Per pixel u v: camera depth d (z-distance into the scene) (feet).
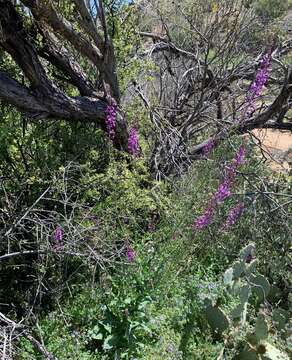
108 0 19.17
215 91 21.88
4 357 10.88
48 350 13.26
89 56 16.42
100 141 17.75
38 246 13.97
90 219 15.48
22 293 14.94
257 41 23.59
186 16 21.88
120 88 19.45
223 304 16.52
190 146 22.95
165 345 14.33
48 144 16.74
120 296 14.44
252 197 19.43
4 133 15.38
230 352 14.74
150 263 15.42
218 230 18.08
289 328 15.99
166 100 23.70
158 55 24.56
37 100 15.67
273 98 26.91
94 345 14.25
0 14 14.29
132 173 17.54
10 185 15.72
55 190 15.46
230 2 21.43
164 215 17.06
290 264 19.26
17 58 15.06
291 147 29.48
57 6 15.76
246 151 20.39
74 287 15.16
